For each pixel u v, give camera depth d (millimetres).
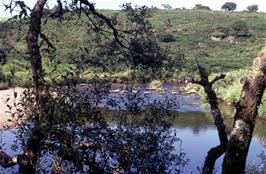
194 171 13141
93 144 5145
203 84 5371
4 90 31062
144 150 5363
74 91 4992
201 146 18969
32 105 5000
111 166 5285
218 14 101188
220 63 62594
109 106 5543
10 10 5906
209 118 27906
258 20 97000
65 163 4895
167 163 5535
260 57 4191
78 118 4918
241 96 4254
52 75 5223
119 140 5316
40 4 5559
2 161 5066
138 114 5594
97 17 7285
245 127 4211
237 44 80500
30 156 4902
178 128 23625
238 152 4246
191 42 78750
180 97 39062
